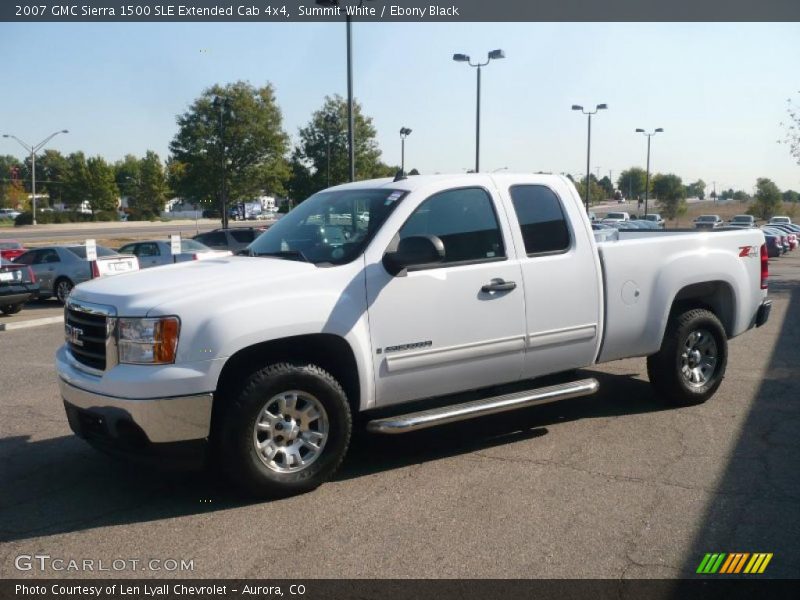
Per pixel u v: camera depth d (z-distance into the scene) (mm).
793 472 5258
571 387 5898
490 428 6383
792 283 22500
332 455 4977
